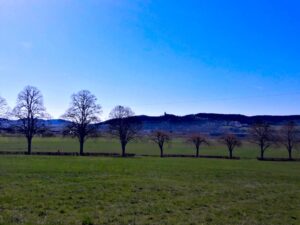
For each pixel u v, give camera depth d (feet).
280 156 391.45
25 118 281.54
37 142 426.51
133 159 248.52
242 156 384.68
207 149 451.53
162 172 148.66
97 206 69.36
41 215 60.13
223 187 107.34
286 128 376.68
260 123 379.96
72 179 109.29
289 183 129.49
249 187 110.52
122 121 326.85
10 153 266.77
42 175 118.21
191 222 59.72
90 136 301.63
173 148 451.94
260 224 61.00
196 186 106.11
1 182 96.94
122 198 78.89
